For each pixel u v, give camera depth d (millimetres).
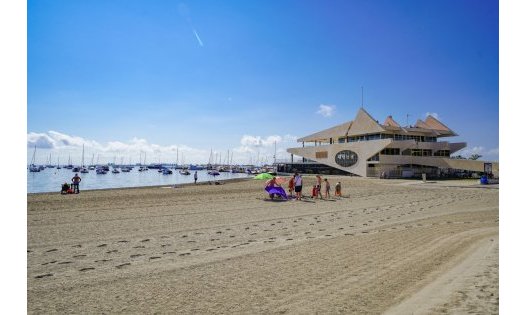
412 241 9914
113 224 12914
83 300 5543
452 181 45375
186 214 15570
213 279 6594
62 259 8094
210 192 27000
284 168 76375
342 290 5922
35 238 10414
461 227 12250
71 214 15250
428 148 60094
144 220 13859
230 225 12906
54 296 5719
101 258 8195
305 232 11609
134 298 5625
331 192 27562
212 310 5125
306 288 6051
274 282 6402
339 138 70750
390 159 56500
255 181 44906
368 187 33344
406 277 6551
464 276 6387
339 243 9773
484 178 37625
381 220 14219
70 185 29031
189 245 9617
